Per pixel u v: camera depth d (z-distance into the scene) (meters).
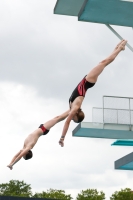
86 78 10.89
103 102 29.48
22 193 68.88
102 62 11.08
